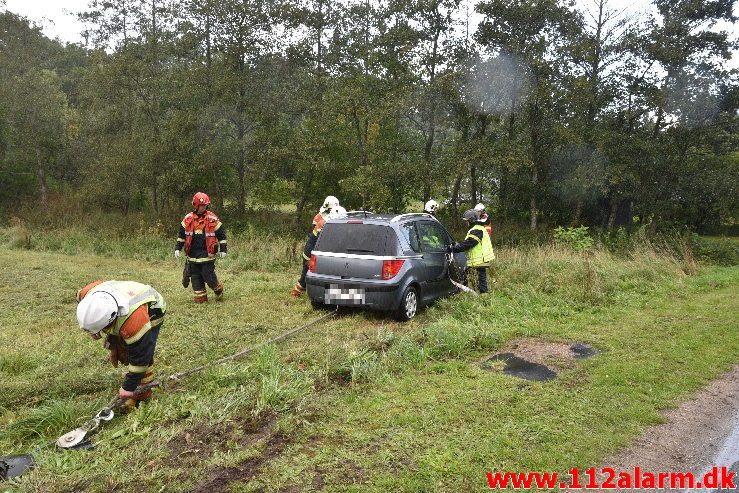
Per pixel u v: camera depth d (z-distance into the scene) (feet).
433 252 26.99
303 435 12.57
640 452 12.20
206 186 75.10
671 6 64.28
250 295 30.01
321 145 61.62
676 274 34.99
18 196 82.23
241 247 47.26
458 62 57.98
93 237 56.85
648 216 69.51
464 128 62.18
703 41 62.28
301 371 16.76
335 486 10.52
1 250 51.44
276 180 70.03
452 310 25.85
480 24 58.18
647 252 40.27
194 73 64.85
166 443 12.23
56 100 80.43
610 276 33.06
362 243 24.27
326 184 69.77
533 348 19.71
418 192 64.34
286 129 67.62
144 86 67.21
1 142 80.74
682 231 66.23
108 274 36.94
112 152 65.31
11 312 26.35
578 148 64.03
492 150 56.95
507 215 72.54
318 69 68.18
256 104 66.18
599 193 66.33
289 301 28.40
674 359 18.29
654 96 62.39
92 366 18.31
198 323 23.66
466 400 14.62
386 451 11.83
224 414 13.42
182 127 63.87
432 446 12.07
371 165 60.49
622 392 15.34
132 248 50.31
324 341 20.83
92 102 72.08
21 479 11.03
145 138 65.36
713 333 21.43
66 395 15.70
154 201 68.95
